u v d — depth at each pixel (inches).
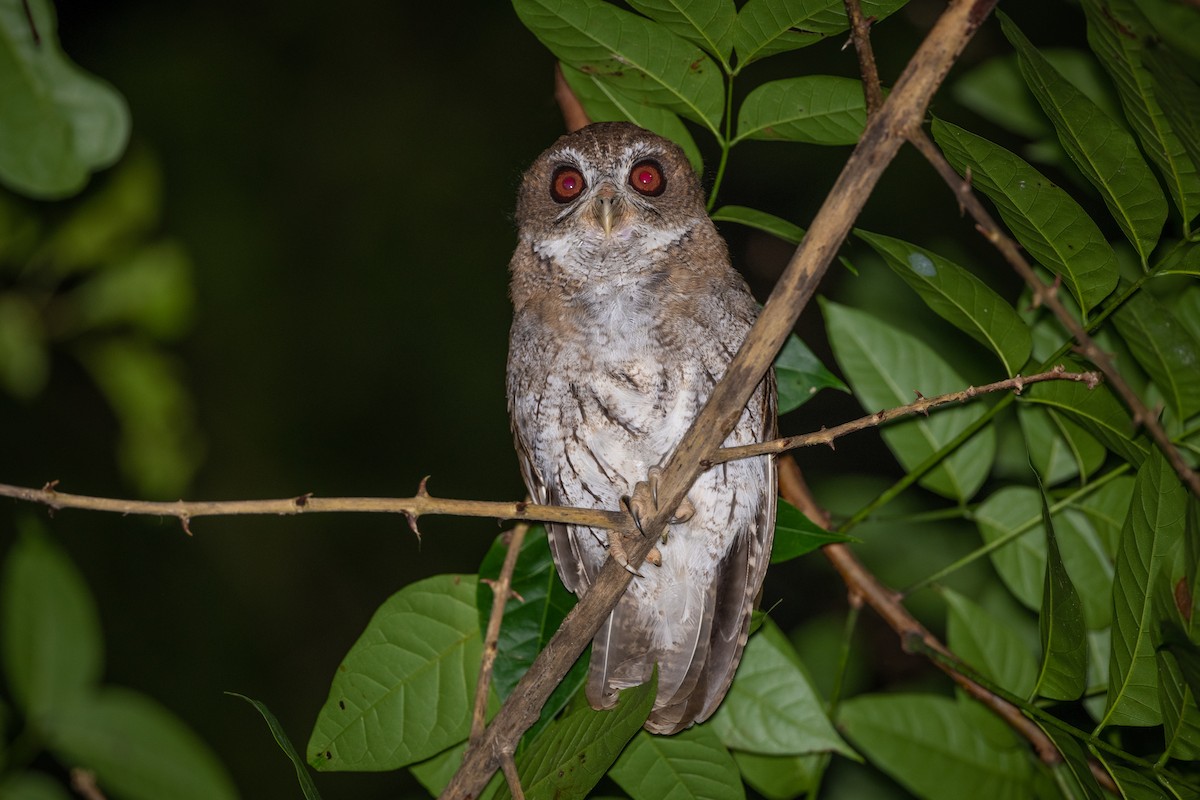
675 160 346.6
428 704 281.1
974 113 464.1
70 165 239.0
